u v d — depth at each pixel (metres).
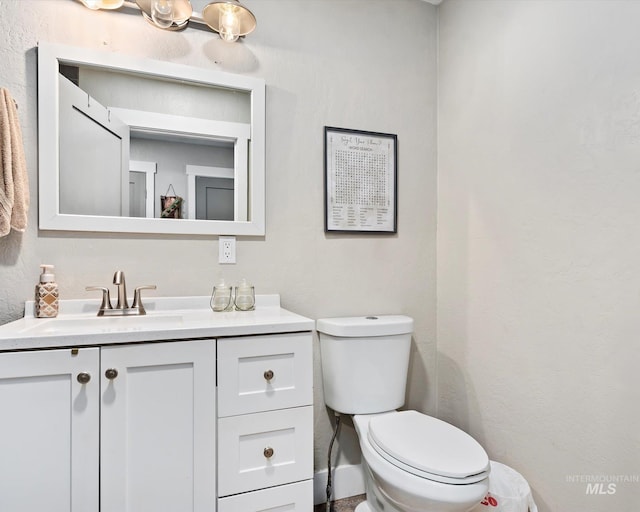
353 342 1.63
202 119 1.60
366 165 1.87
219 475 1.15
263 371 1.21
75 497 1.01
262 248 1.69
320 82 1.79
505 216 1.60
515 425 1.54
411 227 1.97
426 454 1.24
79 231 1.42
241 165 1.65
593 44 1.25
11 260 1.35
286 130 1.73
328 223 1.80
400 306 1.95
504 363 1.60
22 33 1.37
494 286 1.66
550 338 1.40
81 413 1.02
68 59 1.41
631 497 1.14
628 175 1.15
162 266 1.53
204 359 1.13
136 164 1.51
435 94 2.01
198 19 1.57
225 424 1.16
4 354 0.96
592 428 1.25
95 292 1.45
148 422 1.08
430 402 2.00
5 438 0.96
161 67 1.53
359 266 1.86
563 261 1.36
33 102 1.37
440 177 1.99
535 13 1.47
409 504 1.22
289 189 1.73
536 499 1.44
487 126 1.70
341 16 1.84
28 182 1.35
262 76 1.69
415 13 1.99
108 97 1.48
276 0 1.72
